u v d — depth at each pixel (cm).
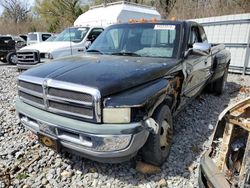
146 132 251
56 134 261
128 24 429
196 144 372
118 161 258
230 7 1998
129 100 238
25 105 295
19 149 354
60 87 249
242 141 213
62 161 323
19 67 895
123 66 293
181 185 281
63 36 983
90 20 1368
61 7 3781
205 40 490
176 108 377
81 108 243
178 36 379
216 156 229
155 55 368
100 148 240
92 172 301
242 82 825
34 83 273
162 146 310
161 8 2719
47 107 267
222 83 640
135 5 1309
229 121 215
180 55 362
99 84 239
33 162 322
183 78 362
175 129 421
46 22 3931
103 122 239
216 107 554
